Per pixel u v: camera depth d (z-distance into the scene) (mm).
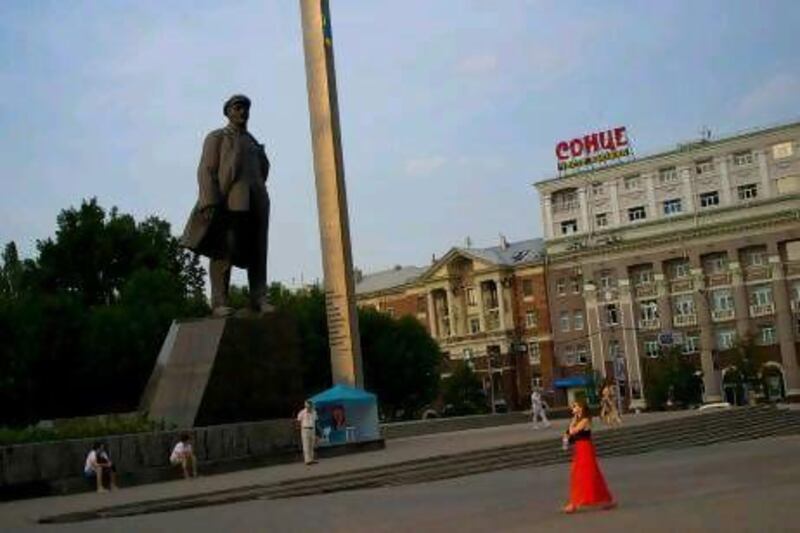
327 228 41531
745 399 81000
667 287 86625
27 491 22969
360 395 33531
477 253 99500
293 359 30766
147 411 28734
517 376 95188
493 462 24547
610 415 37156
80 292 57812
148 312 49844
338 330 41062
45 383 46500
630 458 25594
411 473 22484
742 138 83312
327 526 13305
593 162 91125
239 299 46719
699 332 84750
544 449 26531
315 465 26062
